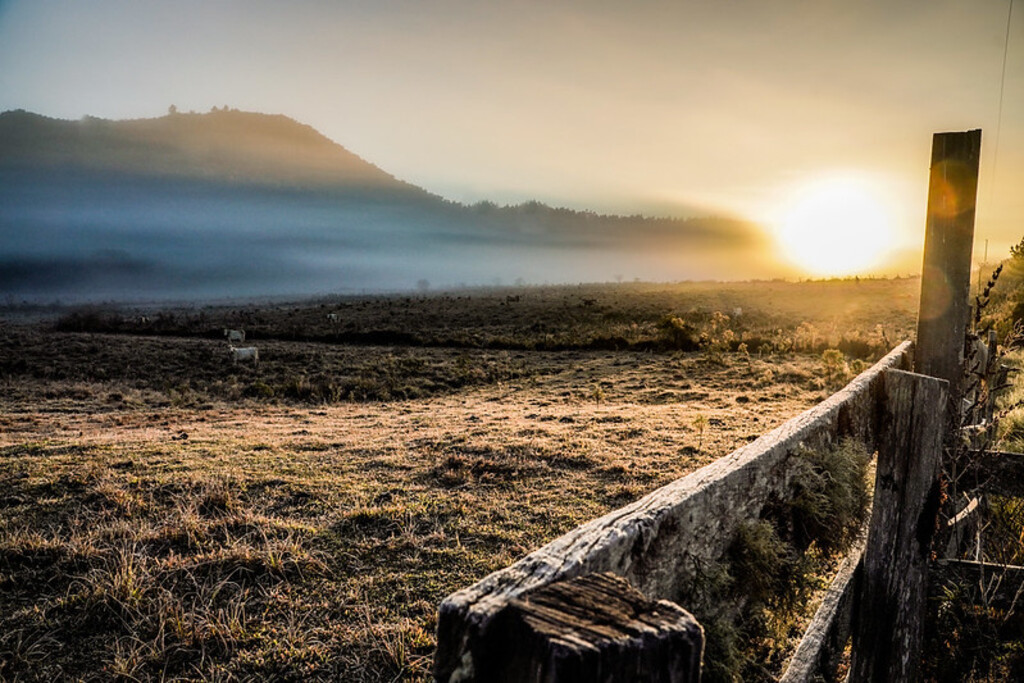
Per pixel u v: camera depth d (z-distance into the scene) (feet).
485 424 37.73
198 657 13.07
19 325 165.07
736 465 5.13
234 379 69.92
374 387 64.69
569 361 80.28
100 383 68.18
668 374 64.03
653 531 3.86
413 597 15.48
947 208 10.15
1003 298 57.41
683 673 2.47
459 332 119.34
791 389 51.31
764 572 5.14
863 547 8.57
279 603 15.15
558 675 2.22
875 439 8.67
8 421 43.24
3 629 14.05
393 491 23.48
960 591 8.71
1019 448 16.43
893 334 94.53
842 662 9.60
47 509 21.07
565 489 23.59
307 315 179.32
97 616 14.39
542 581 2.90
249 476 25.22
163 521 19.92
